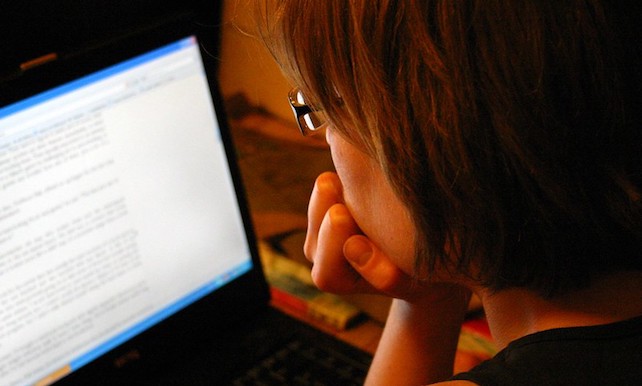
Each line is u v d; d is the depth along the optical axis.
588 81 0.46
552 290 0.54
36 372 0.84
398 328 0.83
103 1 1.01
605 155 0.48
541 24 0.44
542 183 0.48
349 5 0.48
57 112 0.80
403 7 0.46
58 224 0.83
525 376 0.50
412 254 0.57
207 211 0.95
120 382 0.91
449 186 0.50
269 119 1.40
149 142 0.88
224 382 0.93
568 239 0.51
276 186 1.26
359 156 0.56
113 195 0.86
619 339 0.51
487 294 0.59
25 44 0.95
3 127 0.77
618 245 0.52
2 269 0.79
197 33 0.90
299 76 0.53
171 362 0.95
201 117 0.92
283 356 0.96
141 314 0.92
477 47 0.46
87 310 0.87
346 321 1.04
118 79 0.84
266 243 1.18
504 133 0.46
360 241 0.70
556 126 0.46
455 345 0.84
